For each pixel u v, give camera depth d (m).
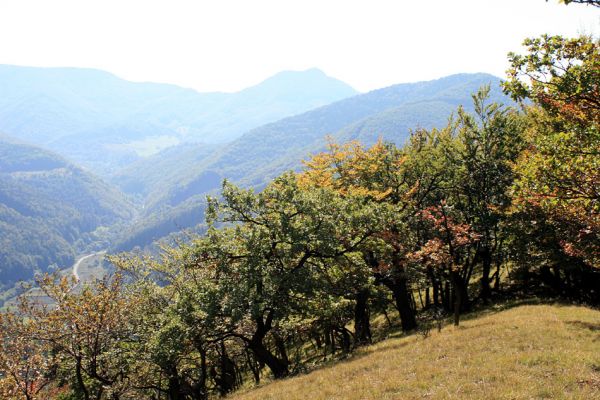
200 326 28.94
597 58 14.61
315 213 31.05
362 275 33.34
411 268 35.06
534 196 18.70
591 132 15.74
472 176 38.94
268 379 31.67
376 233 32.78
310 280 29.31
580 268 34.34
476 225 38.38
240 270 28.92
